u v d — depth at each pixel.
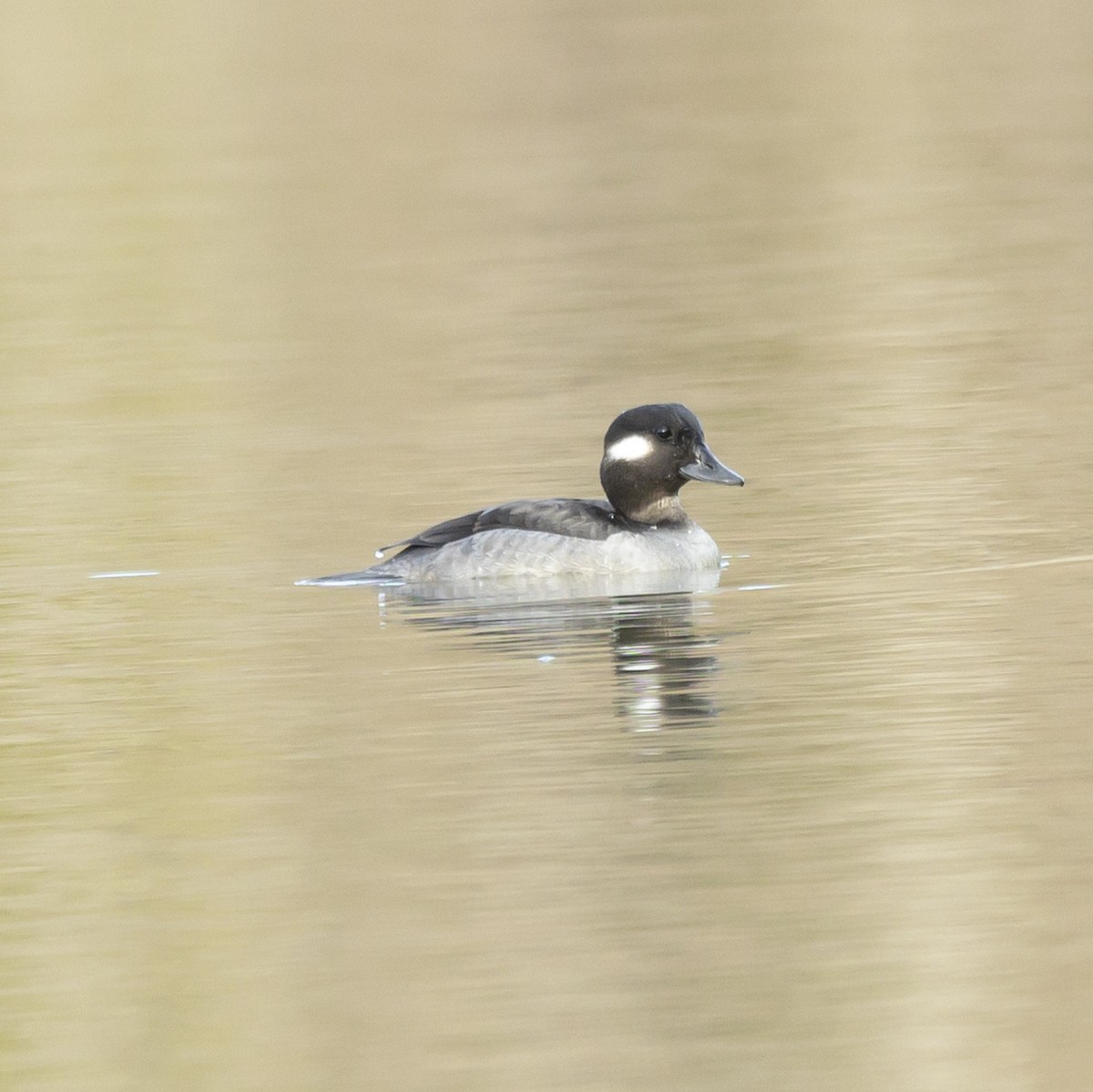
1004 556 17.00
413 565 17.19
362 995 9.61
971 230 34.88
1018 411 22.69
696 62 52.50
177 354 28.83
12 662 15.16
